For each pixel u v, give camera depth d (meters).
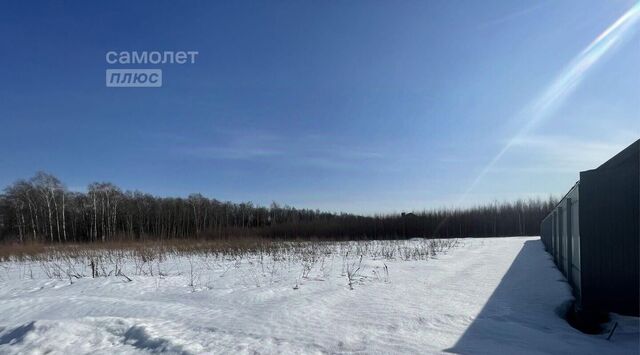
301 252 19.91
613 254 7.27
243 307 8.28
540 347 5.68
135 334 6.57
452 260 16.52
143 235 48.09
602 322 7.20
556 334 6.48
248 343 5.87
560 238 12.98
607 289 7.25
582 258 7.45
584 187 7.54
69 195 64.19
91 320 7.20
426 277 11.77
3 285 13.16
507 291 9.64
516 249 21.84
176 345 5.90
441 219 49.47
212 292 9.89
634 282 7.11
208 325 6.87
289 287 10.25
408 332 6.22
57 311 8.70
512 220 48.69
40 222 60.31
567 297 8.84
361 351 5.39
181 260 18.16
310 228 49.34
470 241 30.53
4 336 7.06
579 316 7.40
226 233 51.00
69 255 21.22
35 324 7.00
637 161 7.19
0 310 9.12
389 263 15.38
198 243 28.22
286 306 7.95
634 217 7.18
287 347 5.65
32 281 13.54
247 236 49.06
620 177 7.32
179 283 11.45
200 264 16.28
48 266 17.56
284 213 75.62
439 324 6.72
